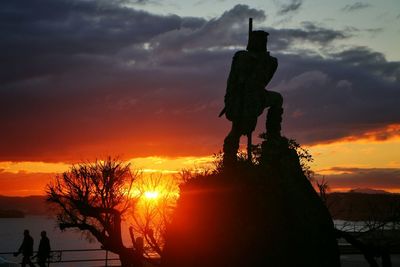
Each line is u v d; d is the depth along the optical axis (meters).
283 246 21.66
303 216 22.19
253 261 21.41
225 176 22.83
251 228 21.67
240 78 24.64
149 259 29.52
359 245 22.80
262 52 25.41
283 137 24.64
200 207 22.47
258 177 22.42
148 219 29.20
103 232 29.88
